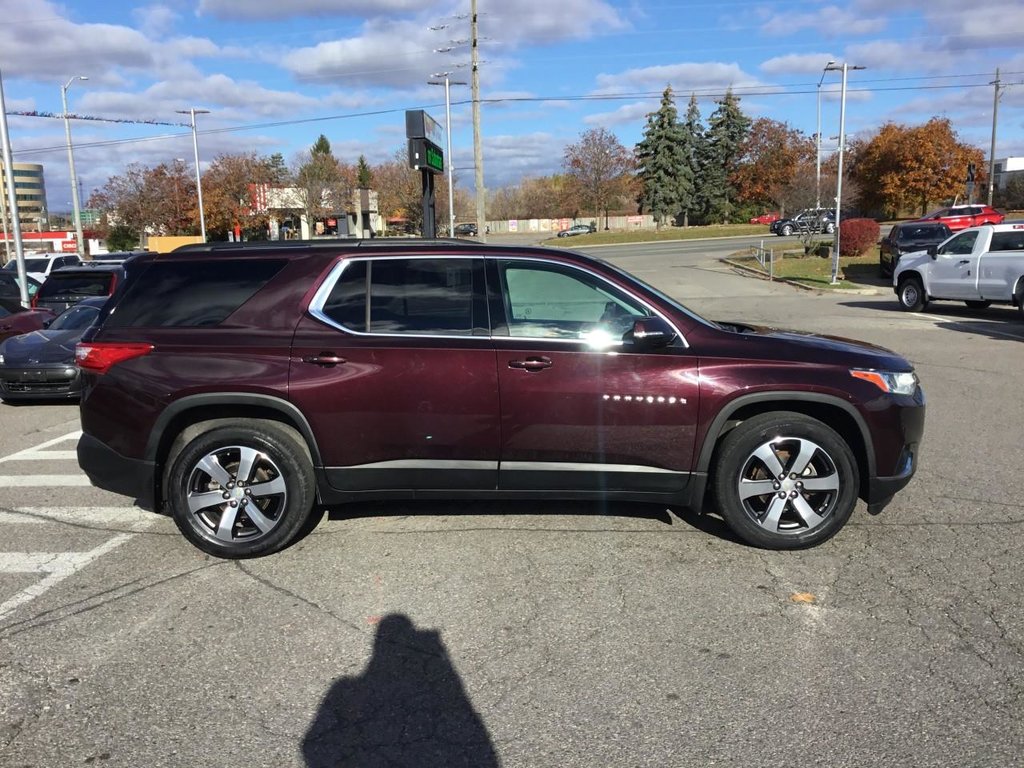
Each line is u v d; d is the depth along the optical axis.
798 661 3.41
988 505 5.30
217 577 4.36
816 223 40.34
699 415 4.36
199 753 2.87
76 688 3.29
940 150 53.72
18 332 12.37
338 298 4.52
